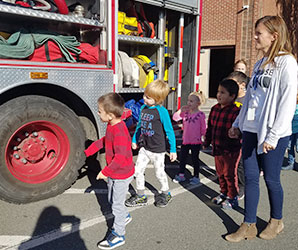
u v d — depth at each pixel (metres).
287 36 2.38
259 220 3.03
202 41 14.95
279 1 13.90
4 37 3.45
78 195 3.52
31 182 3.23
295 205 3.39
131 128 4.39
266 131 2.40
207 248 2.51
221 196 3.39
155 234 2.71
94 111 3.70
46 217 2.97
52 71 3.26
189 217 3.06
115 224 2.50
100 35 3.84
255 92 2.52
